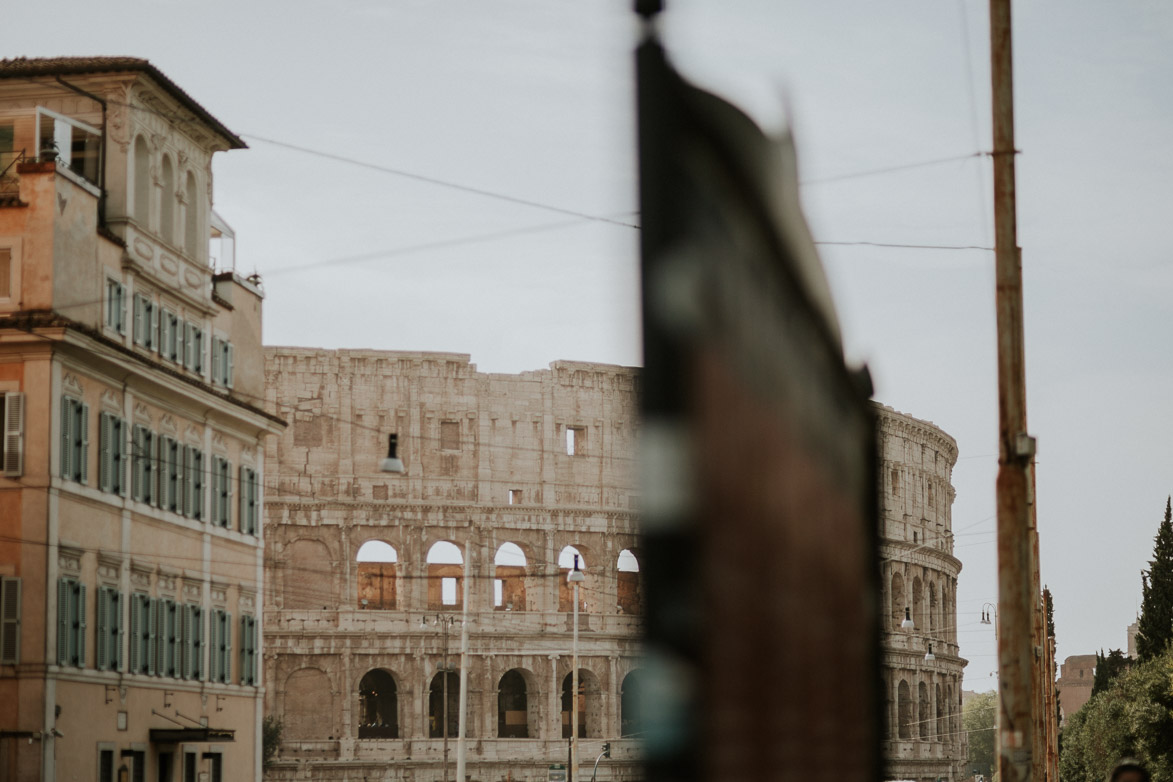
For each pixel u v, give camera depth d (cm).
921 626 18912
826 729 414
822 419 433
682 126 343
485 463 15838
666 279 338
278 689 14762
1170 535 15738
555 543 15962
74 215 7131
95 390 7262
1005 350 2467
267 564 14925
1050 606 16712
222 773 8381
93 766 6969
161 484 7900
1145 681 11481
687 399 338
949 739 19562
